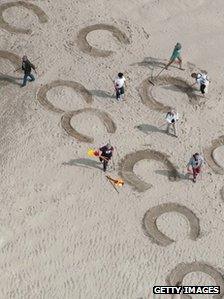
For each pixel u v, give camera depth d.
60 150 32.56
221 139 34.44
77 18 40.38
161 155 33.09
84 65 37.41
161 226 30.06
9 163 31.55
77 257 28.38
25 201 30.17
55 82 36.06
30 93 35.22
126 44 39.22
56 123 33.81
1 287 26.97
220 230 30.28
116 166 32.25
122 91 35.25
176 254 29.03
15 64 36.81
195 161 31.12
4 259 27.92
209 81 37.62
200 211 30.92
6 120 33.56
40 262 28.00
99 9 41.25
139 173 32.12
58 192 30.78
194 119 35.28
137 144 33.44
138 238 29.45
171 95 36.50
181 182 32.03
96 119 34.41
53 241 28.83
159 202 31.03
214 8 42.88
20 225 29.22
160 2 42.53
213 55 39.59
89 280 27.62
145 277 28.02
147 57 38.59
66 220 29.72
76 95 35.53
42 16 40.09
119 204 30.70
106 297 27.12
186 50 39.56
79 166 32.00
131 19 41.00
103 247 28.89
